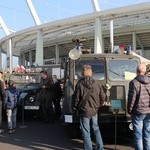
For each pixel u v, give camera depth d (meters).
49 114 14.75
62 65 11.59
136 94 7.84
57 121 15.21
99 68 10.45
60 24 41.44
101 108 9.88
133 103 7.84
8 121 12.28
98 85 8.30
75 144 10.28
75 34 46.66
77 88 8.23
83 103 8.17
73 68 10.39
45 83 14.52
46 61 60.78
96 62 10.48
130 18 38.88
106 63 10.45
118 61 10.51
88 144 8.21
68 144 10.28
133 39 41.44
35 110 15.12
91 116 8.20
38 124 14.35
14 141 10.81
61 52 55.41
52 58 60.25
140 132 7.93
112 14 34.69
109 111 9.89
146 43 42.59
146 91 7.87
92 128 8.32
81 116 8.23
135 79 7.92
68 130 11.00
